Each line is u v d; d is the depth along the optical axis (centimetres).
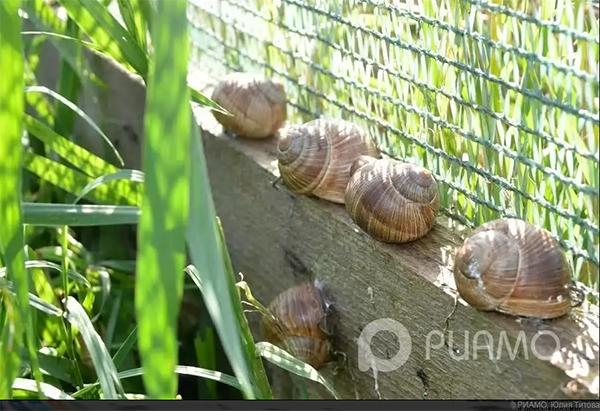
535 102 59
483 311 59
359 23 68
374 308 66
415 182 63
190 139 50
